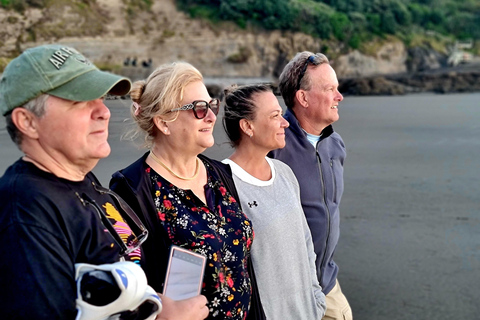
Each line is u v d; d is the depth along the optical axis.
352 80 44.69
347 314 2.66
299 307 2.11
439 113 29.27
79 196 1.34
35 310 1.15
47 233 1.21
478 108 32.59
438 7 68.19
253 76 45.72
